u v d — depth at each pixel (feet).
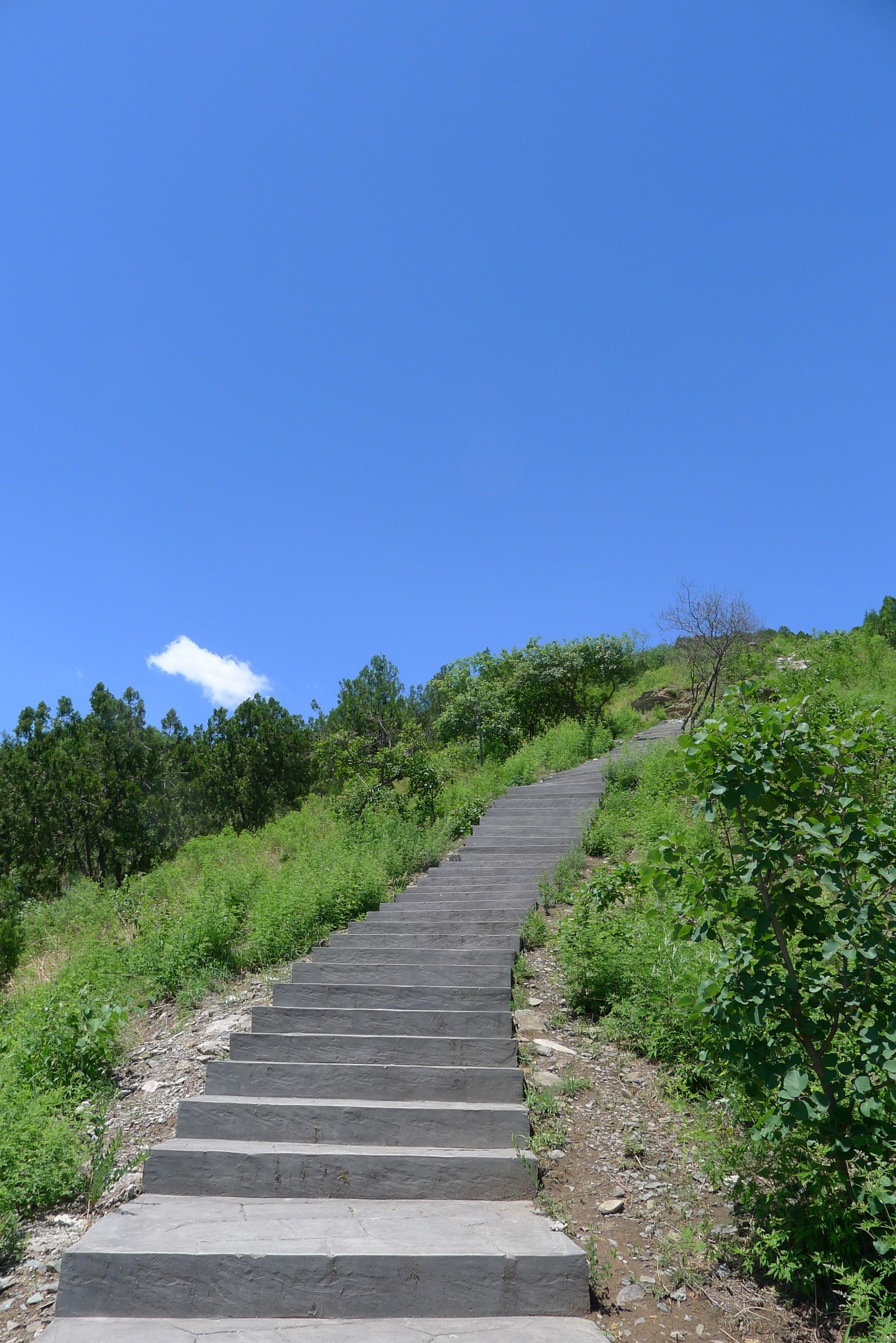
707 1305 9.74
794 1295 9.74
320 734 79.36
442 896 25.59
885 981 10.20
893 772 14.71
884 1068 9.10
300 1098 14.71
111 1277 9.96
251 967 23.07
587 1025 17.12
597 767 44.68
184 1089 15.89
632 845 28.19
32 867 64.28
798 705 11.41
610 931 18.26
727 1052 10.42
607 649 71.36
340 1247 10.25
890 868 10.25
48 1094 14.43
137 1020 20.61
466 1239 10.55
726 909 11.05
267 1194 12.25
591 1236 10.44
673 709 66.95
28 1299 10.34
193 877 43.88
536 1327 9.40
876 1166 10.07
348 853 31.81
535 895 25.00
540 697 71.61
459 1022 16.75
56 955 35.32
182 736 86.43
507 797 39.75
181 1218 11.23
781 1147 10.61
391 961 20.67
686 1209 11.40
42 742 71.31
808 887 11.43
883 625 65.87
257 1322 9.62
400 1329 9.43
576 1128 13.50
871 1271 9.39
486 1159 12.32
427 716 82.99
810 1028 10.14
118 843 67.62
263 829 59.06
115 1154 13.16
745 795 10.66
